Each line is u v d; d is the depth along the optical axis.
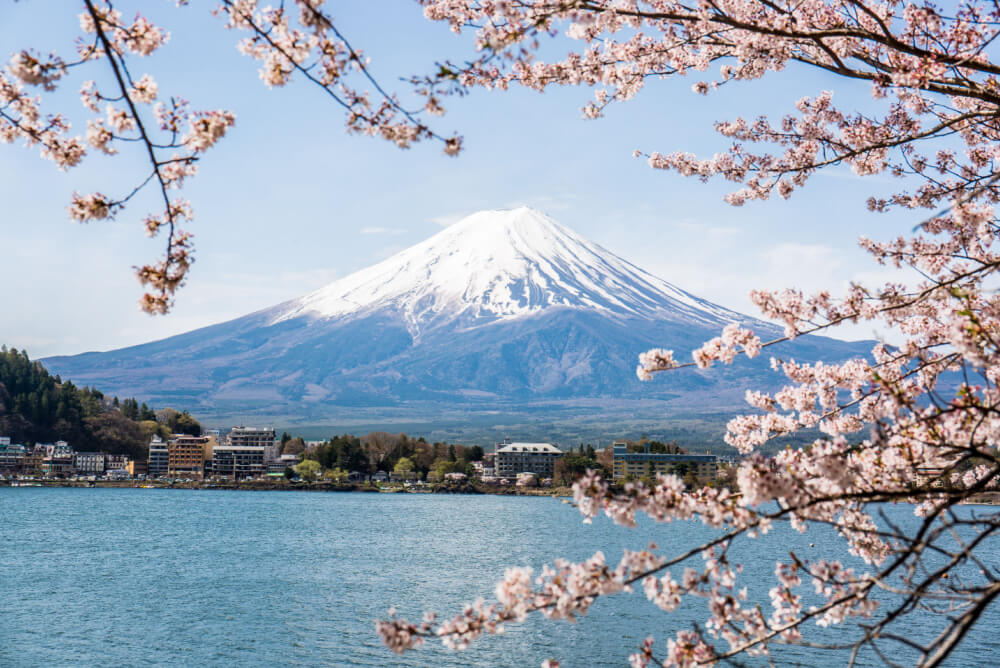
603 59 13.36
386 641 8.23
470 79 12.84
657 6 12.73
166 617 53.78
